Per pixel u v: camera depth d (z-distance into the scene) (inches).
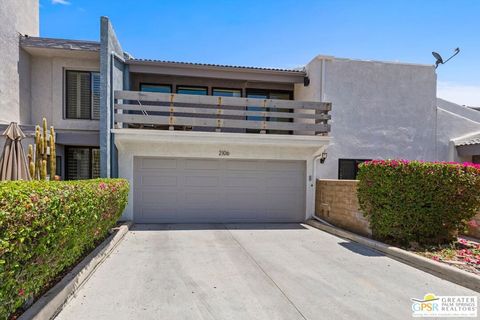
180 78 492.4
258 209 440.5
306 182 449.4
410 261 245.9
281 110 512.7
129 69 436.5
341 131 454.0
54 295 160.1
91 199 210.1
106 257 255.3
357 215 346.6
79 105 439.8
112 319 153.6
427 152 475.5
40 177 325.1
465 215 289.1
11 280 122.4
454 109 588.7
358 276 219.6
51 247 157.2
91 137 429.4
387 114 466.9
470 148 454.9
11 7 384.8
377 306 173.2
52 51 415.5
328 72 451.8
